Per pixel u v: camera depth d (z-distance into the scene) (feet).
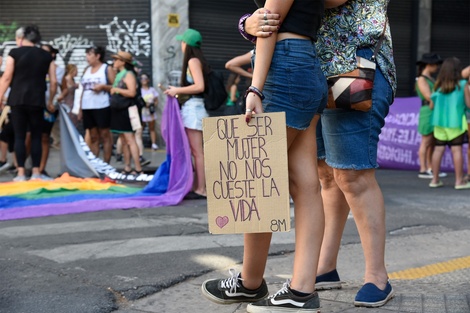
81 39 51.03
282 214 8.84
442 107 27.22
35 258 13.89
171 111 23.25
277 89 9.00
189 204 22.21
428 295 10.68
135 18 50.37
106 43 50.90
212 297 10.29
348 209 11.43
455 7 59.36
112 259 13.93
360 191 10.35
